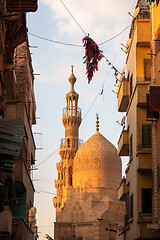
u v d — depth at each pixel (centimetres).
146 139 3431
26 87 4166
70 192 10606
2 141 2359
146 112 3167
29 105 4678
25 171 4031
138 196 3381
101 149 10894
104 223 9819
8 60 3112
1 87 2839
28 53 4459
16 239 3938
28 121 4409
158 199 2977
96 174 10675
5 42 3092
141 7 3678
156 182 3044
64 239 10156
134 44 3612
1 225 2886
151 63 3306
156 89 2998
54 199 11619
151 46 3303
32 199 5144
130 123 3888
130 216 3766
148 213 3341
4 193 2911
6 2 2761
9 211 3034
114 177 10812
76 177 10931
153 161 3133
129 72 3966
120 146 4375
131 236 3675
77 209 10269
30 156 4844
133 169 3631
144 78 3494
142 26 3519
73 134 11856
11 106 3922
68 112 11888
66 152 11694
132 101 3744
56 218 10425
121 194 4538
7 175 3005
